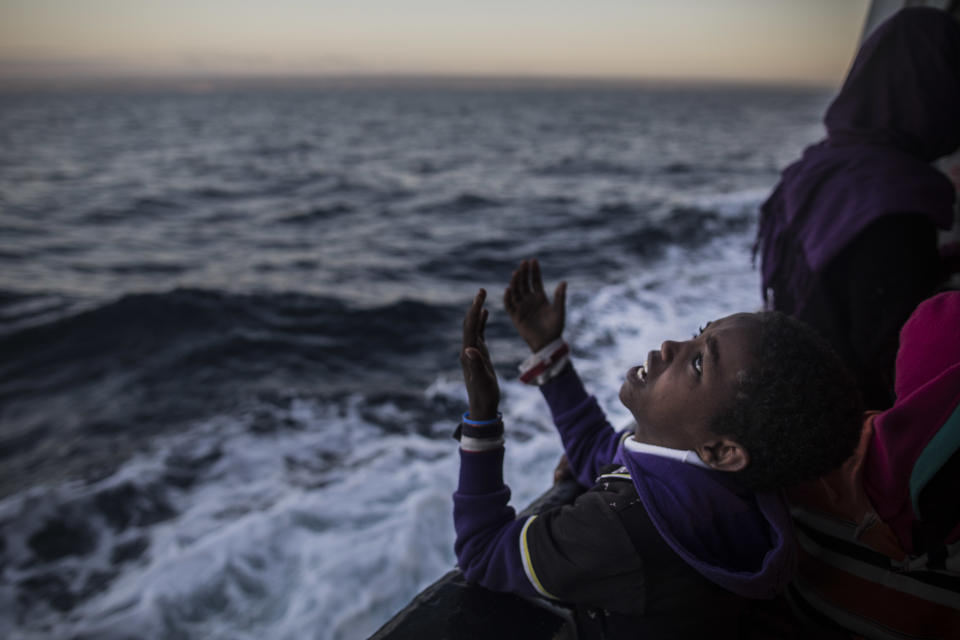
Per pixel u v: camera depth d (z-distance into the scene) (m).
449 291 8.72
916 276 1.30
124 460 4.29
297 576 2.80
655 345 5.10
